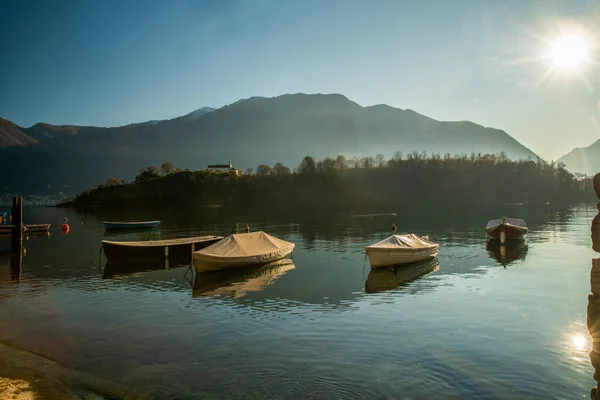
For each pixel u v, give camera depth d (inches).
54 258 1936.5
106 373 692.1
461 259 1708.9
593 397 493.4
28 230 3245.6
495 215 4402.1
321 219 4335.6
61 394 622.5
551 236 2463.1
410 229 3038.9
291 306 1066.7
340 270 1545.3
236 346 795.4
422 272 1462.8
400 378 647.8
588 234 2551.7
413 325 892.0
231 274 1493.6
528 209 5457.7
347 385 630.5
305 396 601.6
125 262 1780.3
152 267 1658.5
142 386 644.7
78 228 3764.8
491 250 1948.8
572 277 1346.0
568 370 669.3
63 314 1029.8
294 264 1680.6
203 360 734.5
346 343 796.6
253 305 1084.5
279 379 654.5
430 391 607.5
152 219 4982.8
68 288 1316.4
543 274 1395.2
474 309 1003.9
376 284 1298.0
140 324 943.0
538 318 929.5
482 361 705.0
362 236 2696.9
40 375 686.5
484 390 607.8
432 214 4793.3
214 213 6112.2
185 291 1255.5
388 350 757.3
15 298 1193.4
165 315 1008.9
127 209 7844.5
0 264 1774.1
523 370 669.9
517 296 1117.1
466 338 811.4
